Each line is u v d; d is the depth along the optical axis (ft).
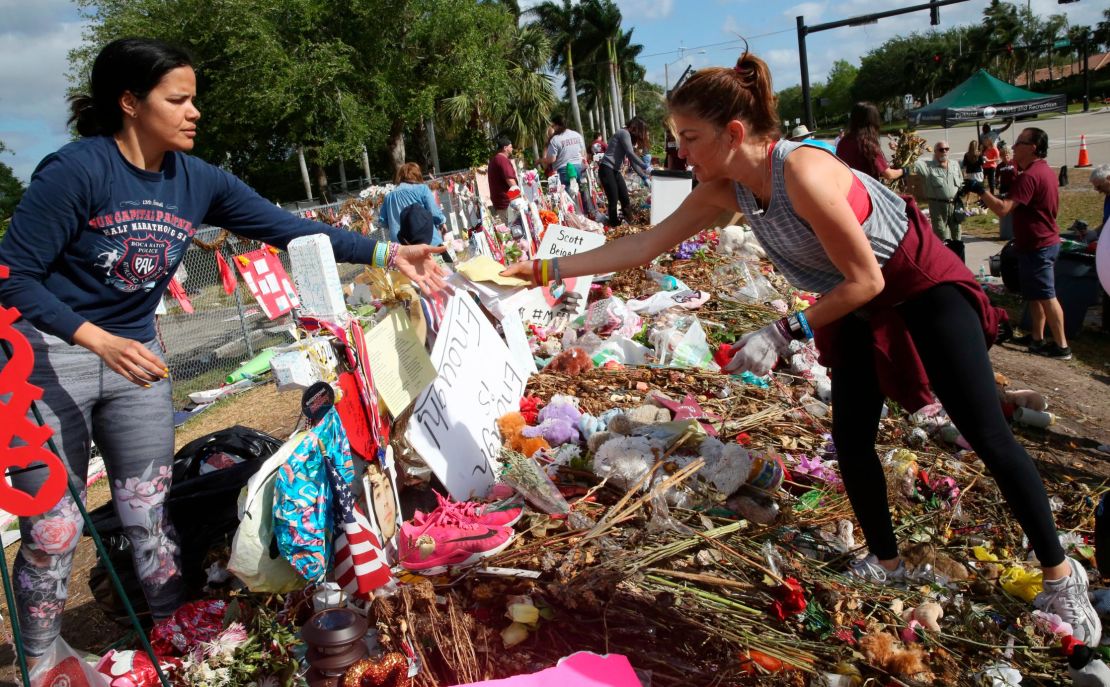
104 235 7.32
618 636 7.77
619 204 46.19
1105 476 12.59
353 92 92.94
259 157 106.32
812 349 17.02
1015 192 19.95
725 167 7.76
